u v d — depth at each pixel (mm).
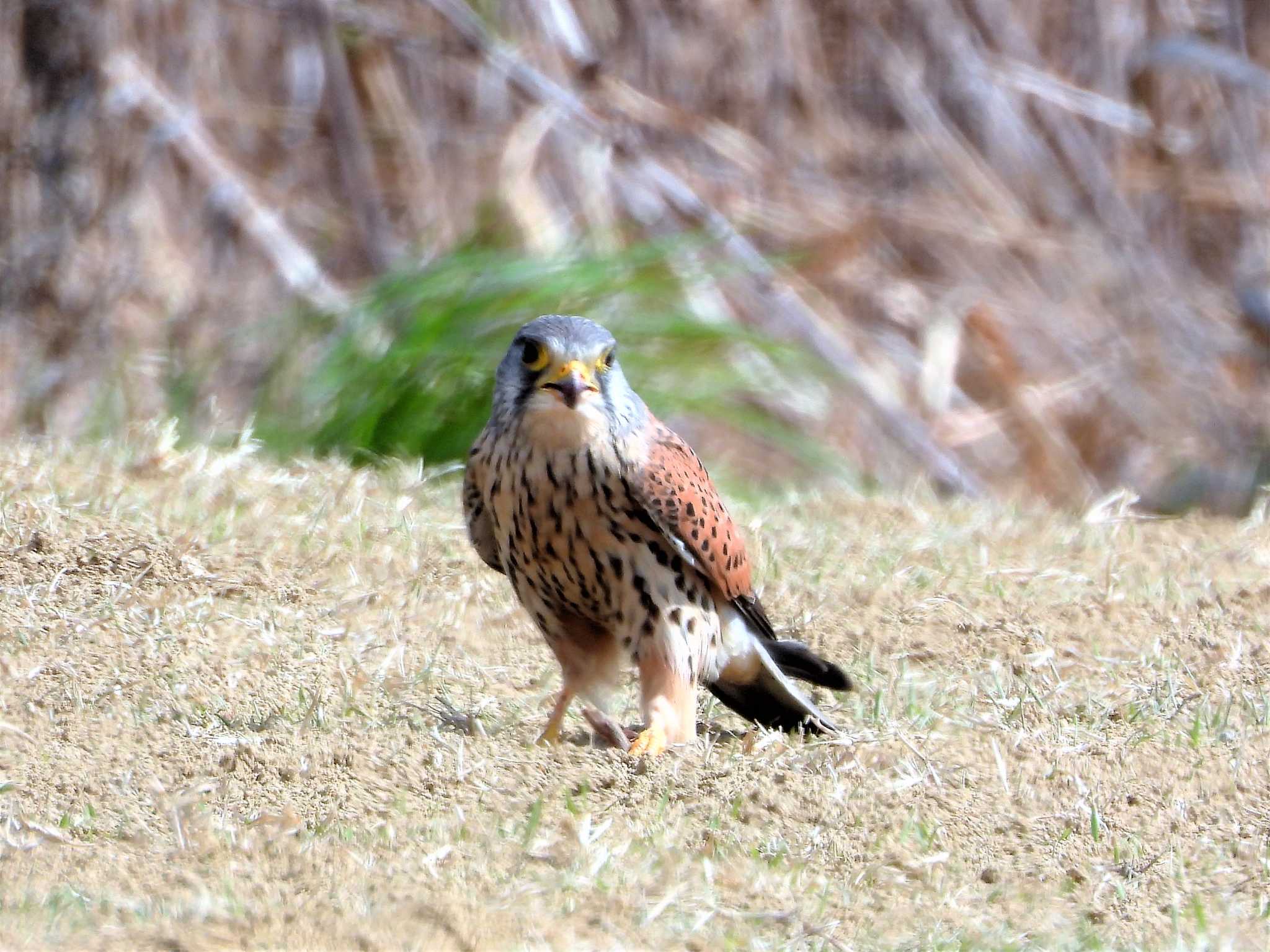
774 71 20141
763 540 11531
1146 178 22000
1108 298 21031
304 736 7703
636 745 7902
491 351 14297
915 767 7590
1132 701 8664
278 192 18516
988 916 6414
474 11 19000
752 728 8727
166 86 18219
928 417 18938
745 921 6223
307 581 10000
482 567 10547
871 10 20703
